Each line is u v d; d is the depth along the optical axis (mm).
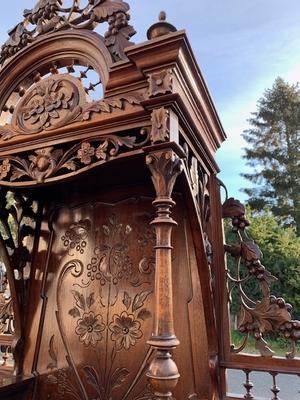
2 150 1617
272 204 13648
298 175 13703
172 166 1176
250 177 15000
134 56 1267
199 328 1830
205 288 1738
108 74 1415
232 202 2002
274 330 1737
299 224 12484
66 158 1451
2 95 1846
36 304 2264
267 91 16047
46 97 1547
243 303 1840
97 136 1384
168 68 1208
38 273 2324
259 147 15578
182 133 1367
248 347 2350
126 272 2068
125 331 1979
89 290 2145
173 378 977
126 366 1923
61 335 2143
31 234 2385
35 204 2439
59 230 2354
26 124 1567
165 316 1042
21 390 2018
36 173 1505
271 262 6340
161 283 1075
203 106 1585
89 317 2096
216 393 1719
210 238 1978
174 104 1189
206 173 1982
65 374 2057
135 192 2168
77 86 1490
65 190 2348
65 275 2246
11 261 2207
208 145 1832
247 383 1733
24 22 1920
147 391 1833
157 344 1006
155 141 1174
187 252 1940
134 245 2086
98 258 2172
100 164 1356
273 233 7051
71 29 1704
